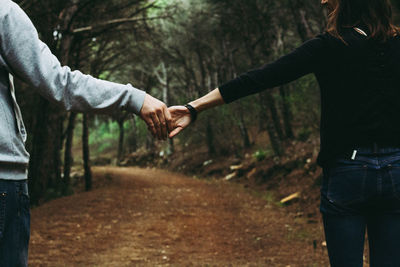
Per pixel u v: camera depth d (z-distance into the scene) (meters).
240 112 24.92
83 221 9.23
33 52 1.47
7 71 1.46
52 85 1.52
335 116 1.77
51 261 5.77
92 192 15.86
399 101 1.70
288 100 14.63
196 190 16.67
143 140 47.97
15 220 1.42
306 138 18.22
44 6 11.70
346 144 1.73
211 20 24.38
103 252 6.46
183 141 31.97
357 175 1.70
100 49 19.17
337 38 1.77
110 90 1.68
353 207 1.72
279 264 5.79
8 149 1.40
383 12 1.80
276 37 22.06
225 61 27.28
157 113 1.78
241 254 6.43
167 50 29.14
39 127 14.50
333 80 1.79
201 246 6.97
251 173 19.02
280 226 8.75
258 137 26.84
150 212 10.72
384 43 1.74
